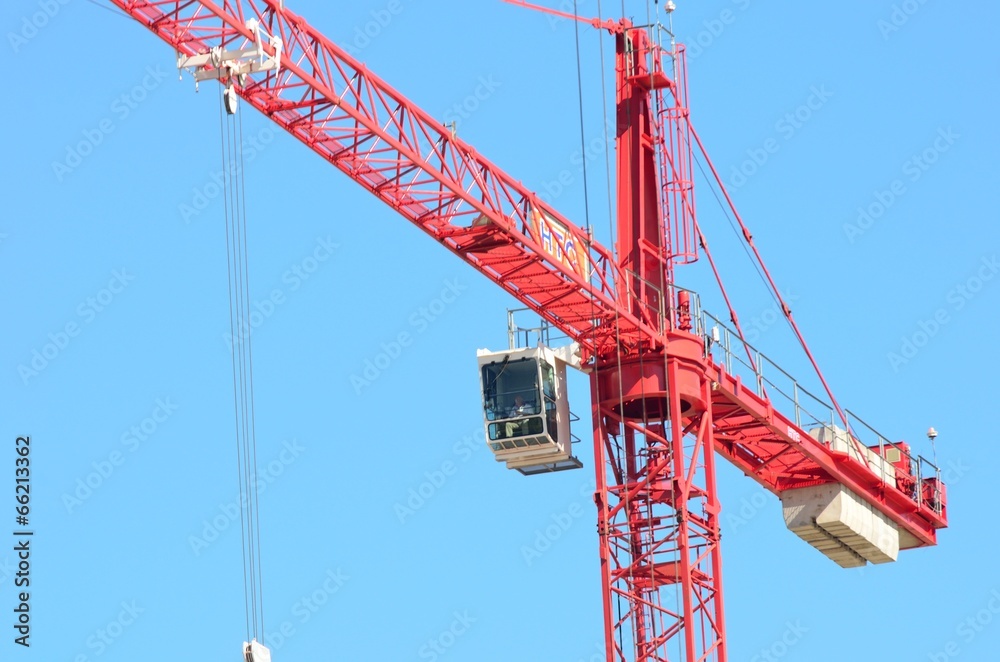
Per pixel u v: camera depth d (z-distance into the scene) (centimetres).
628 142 15862
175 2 13412
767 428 16412
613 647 15250
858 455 17012
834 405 17225
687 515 15262
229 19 13462
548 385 15662
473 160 14512
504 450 15650
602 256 15412
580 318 15388
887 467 17362
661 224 15750
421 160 14238
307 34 13838
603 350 15712
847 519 16900
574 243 15100
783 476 17125
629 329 15412
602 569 15350
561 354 15838
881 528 17338
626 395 15538
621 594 15325
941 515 17688
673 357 15488
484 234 14650
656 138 15875
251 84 13888
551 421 15650
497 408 15575
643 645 15262
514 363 15575
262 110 14050
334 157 14262
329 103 13938
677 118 15888
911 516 17550
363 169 14350
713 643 15225
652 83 15875
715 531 15412
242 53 13425
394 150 14212
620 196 15788
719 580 15362
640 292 15562
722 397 16025
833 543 17212
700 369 15612
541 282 15038
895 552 17488
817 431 16912
